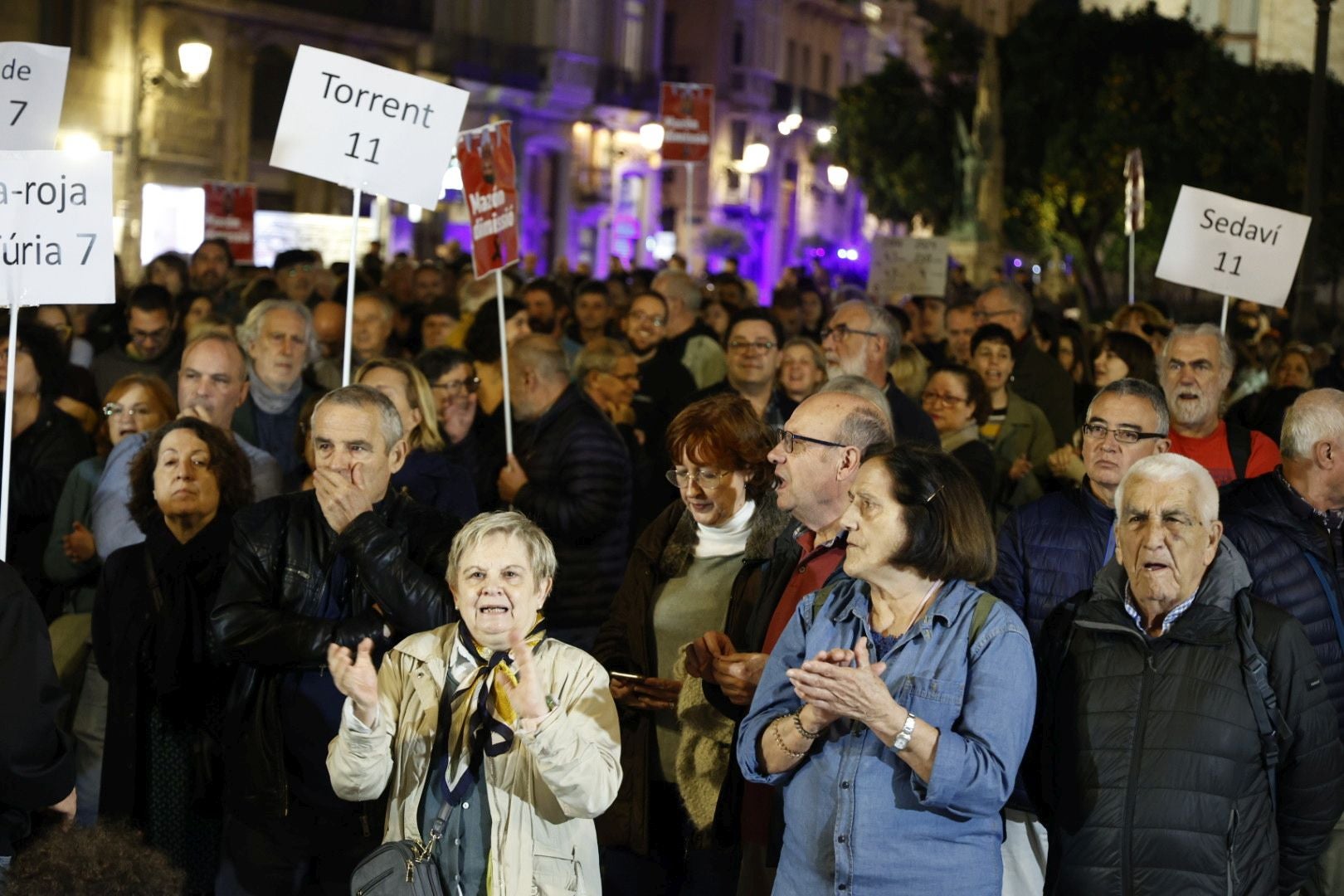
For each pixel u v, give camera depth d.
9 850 5.18
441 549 6.11
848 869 4.81
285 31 40.84
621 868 6.34
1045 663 5.48
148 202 37.47
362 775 4.99
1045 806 5.50
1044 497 6.53
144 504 6.82
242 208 21.62
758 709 5.16
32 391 8.65
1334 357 15.51
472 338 9.68
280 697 5.86
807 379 9.34
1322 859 6.40
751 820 5.82
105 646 6.75
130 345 11.62
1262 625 5.26
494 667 5.00
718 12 63.34
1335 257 40.84
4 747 5.03
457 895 5.03
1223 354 8.14
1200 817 5.17
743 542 6.25
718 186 64.19
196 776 6.62
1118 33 42.28
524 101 51.28
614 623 6.38
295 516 6.02
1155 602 5.29
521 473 8.42
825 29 73.56
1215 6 65.25
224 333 7.95
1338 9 57.31
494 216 9.53
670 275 13.43
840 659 4.67
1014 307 12.10
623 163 57.06
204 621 6.62
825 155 72.69
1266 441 8.24
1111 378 10.40
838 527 5.69
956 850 4.81
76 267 6.84
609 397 10.63
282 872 5.91
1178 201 10.34
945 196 45.97
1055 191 41.66
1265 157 39.44
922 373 10.94
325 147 7.93
